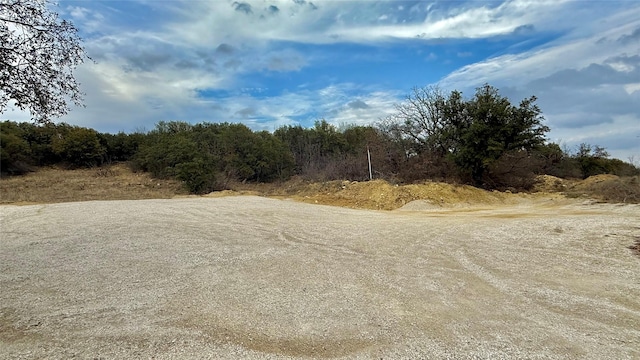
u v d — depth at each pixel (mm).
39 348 3699
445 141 24734
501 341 3775
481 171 23609
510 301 4949
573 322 4254
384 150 26875
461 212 16109
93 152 45188
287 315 4504
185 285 5668
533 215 13867
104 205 16688
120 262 6996
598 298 5035
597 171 36188
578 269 6434
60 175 40531
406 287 5555
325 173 29266
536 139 22797
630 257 7070
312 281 5863
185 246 8375
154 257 7367
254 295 5219
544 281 5812
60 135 42844
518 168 24547
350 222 12398
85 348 3688
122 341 3832
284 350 3643
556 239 8805
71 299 5094
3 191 28953
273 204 17453
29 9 6156
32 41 6250
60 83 6641
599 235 8914
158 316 4488
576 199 19312
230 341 3828
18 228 10719
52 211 14461
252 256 7527
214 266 6750
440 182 22734
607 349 3596
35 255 7527
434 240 9164
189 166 29609
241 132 40844
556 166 35750
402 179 24578
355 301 4973
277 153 40469
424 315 4484
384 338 3877
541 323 4227
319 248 8336
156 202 18375
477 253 7719
